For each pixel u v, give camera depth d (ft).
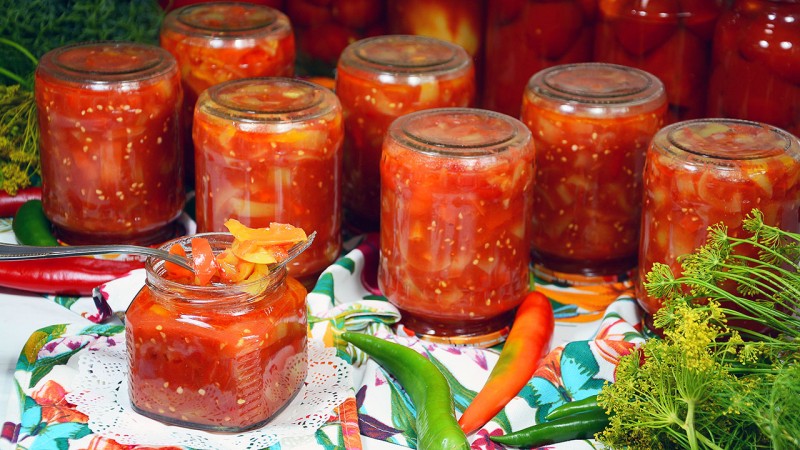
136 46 3.48
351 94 3.46
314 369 2.97
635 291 3.25
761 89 3.33
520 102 3.70
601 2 3.56
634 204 3.35
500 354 3.06
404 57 3.48
